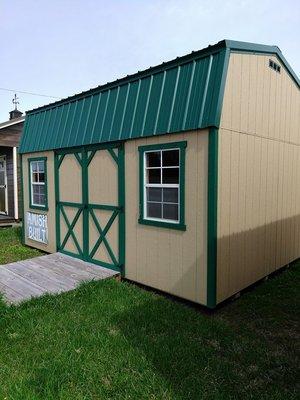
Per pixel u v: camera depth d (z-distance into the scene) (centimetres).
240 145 477
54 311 419
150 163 521
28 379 281
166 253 493
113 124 566
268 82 548
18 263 634
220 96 418
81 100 664
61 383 278
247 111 492
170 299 490
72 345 335
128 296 477
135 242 546
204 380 284
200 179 439
